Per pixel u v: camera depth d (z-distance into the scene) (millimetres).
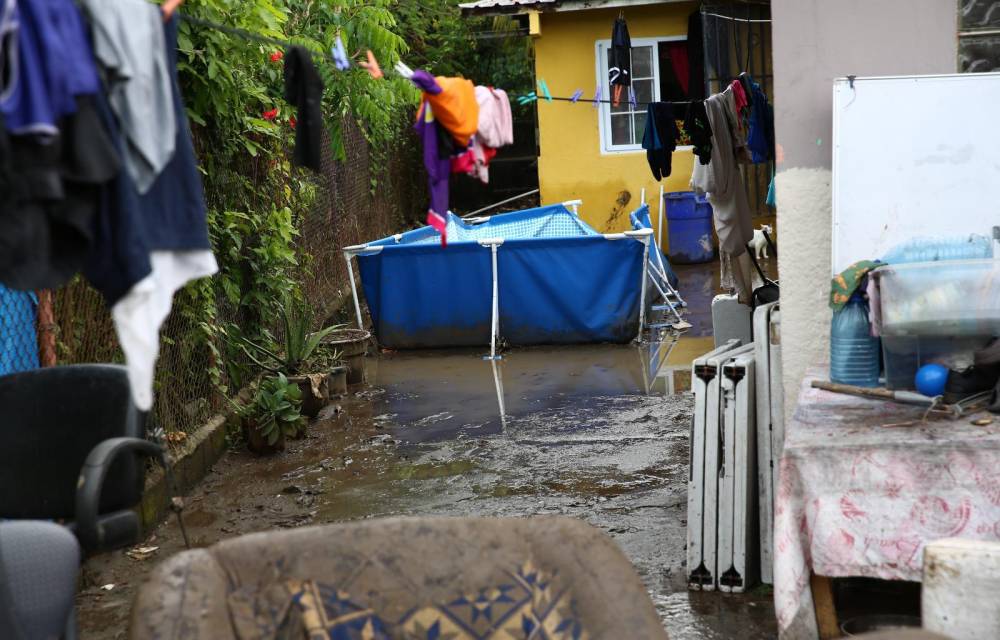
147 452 3129
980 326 3471
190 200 2359
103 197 2166
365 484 5879
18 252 2061
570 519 2262
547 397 7555
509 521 2246
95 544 2889
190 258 2377
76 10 2055
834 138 3971
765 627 3889
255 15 5777
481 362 8852
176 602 2021
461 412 7289
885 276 3537
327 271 10578
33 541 2498
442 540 2195
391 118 12914
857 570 3176
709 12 11891
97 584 4629
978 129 3887
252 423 6426
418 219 15945
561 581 2180
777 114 4145
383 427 7012
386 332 9414
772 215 12727
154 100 2244
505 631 2129
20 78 1965
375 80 7664
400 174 15172
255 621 2064
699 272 12383
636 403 7238
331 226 10750
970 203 3896
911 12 4047
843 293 3688
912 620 3482
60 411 3232
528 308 9188
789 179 4156
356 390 8086
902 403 3502
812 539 3201
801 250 4164
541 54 13031
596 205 13289
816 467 3186
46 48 1984
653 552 4656
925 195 3924
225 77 5871
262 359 7387
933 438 3135
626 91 12922
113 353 5387
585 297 9086
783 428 4180
